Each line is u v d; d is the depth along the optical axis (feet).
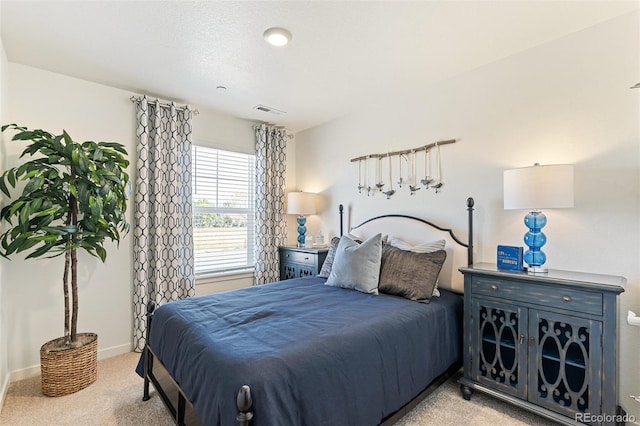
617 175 6.16
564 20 6.24
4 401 6.78
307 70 8.30
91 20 6.15
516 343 6.16
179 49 7.25
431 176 9.27
